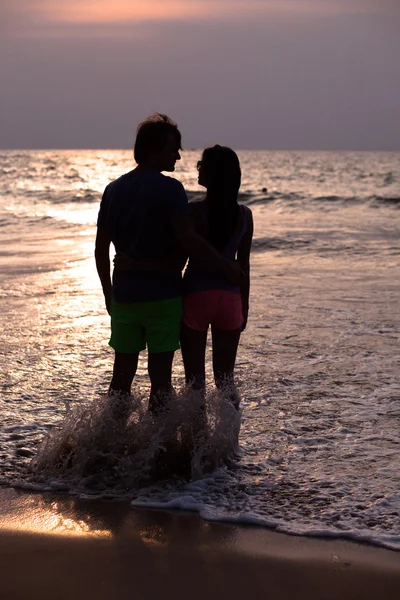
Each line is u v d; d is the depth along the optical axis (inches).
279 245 581.3
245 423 174.1
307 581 102.2
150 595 97.9
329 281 402.9
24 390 197.5
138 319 143.0
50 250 538.9
